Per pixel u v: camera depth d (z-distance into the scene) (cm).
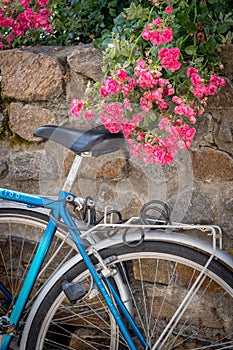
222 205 229
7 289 264
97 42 230
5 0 261
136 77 211
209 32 212
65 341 262
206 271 218
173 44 211
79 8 261
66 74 236
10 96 246
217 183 228
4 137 252
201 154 228
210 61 213
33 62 239
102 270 214
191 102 208
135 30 219
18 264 263
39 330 228
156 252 219
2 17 257
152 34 201
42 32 269
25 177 251
